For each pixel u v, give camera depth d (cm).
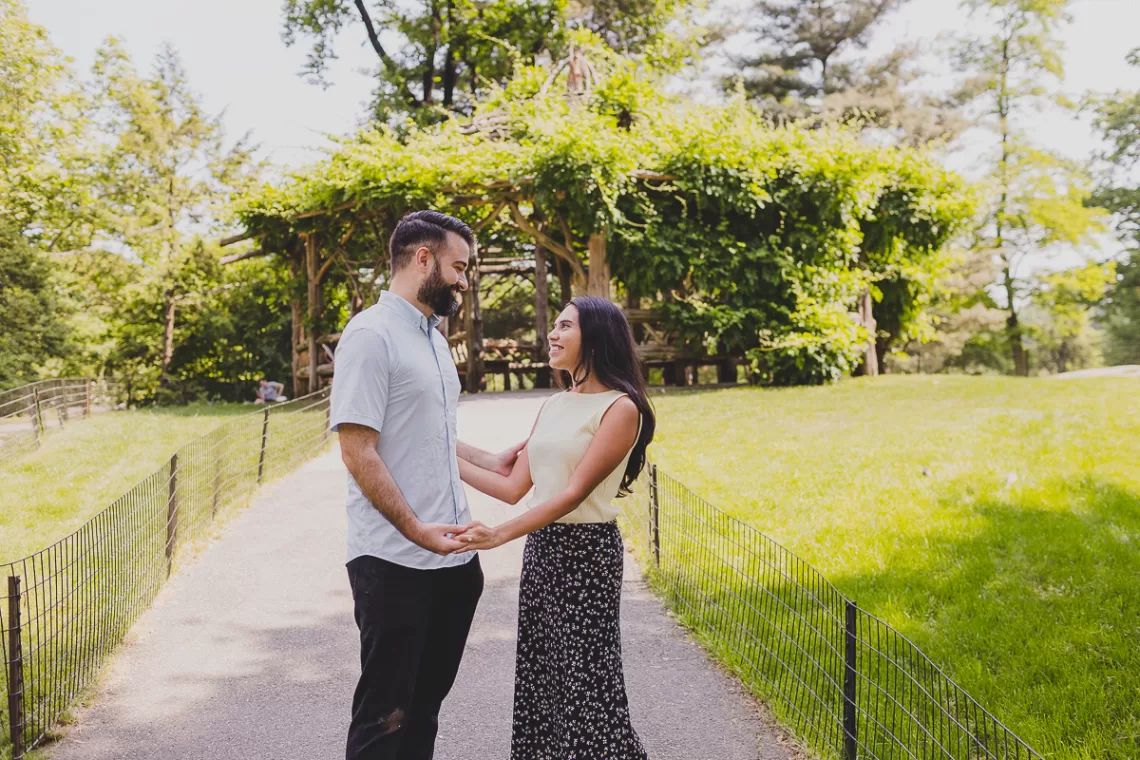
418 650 259
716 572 505
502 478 295
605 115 1552
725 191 1433
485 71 2623
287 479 837
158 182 2442
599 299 276
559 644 266
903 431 880
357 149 1464
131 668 413
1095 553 500
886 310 1783
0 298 1631
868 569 508
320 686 391
